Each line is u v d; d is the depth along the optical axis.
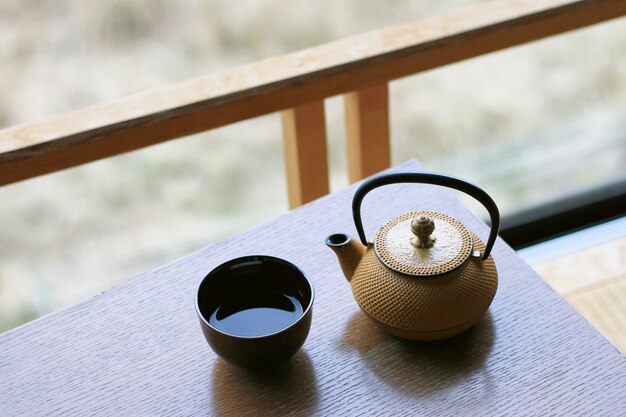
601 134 1.96
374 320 0.97
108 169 2.43
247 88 1.29
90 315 1.04
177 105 1.27
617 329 1.38
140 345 1.01
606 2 1.40
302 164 1.45
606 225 1.68
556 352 0.97
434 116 2.42
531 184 1.84
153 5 2.33
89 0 2.29
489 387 0.95
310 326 0.97
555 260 1.59
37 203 2.38
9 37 2.29
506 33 1.38
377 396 0.95
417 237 0.96
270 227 1.13
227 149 2.50
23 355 1.00
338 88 1.34
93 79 2.35
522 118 2.33
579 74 2.42
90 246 2.24
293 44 2.39
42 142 1.22
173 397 0.96
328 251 1.10
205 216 2.28
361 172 1.51
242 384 0.96
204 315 0.97
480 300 0.96
